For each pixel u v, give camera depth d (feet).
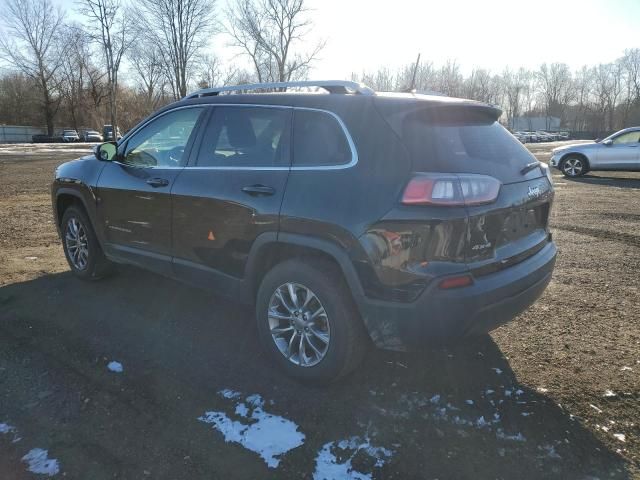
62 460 8.21
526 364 11.06
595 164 48.42
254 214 10.37
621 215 28.09
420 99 9.65
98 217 14.71
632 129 47.01
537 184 10.64
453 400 9.72
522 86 343.46
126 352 11.61
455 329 8.72
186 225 11.94
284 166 10.28
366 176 9.09
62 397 9.89
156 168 12.96
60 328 12.85
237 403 9.66
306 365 10.10
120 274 16.93
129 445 8.55
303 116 10.32
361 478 7.82
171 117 13.16
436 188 8.46
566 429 8.88
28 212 29.27
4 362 11.19
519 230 10.12
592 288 15.90
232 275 11.28
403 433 8.79
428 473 7.88
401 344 9.09
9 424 9.11
